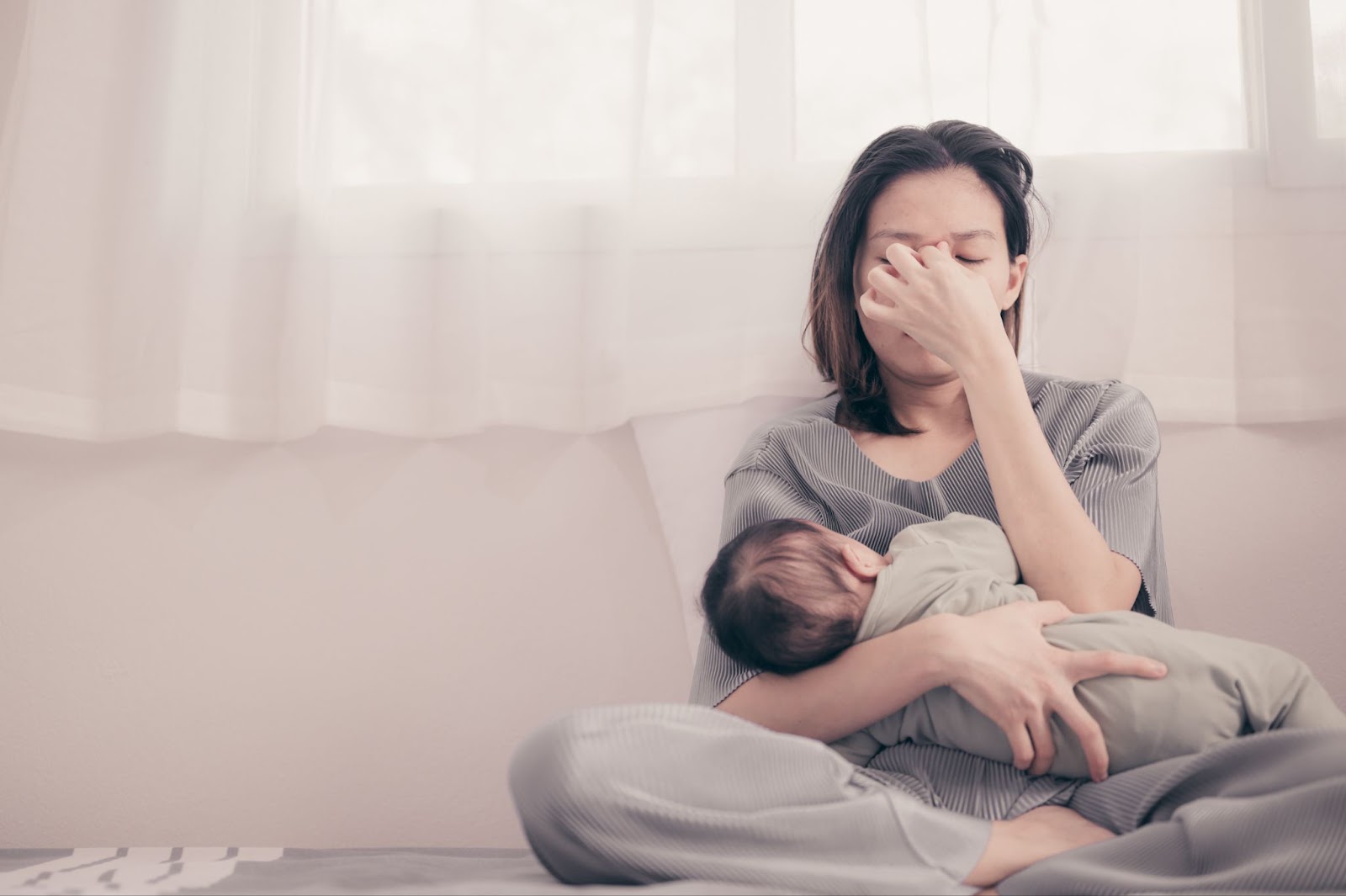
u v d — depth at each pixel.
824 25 1.33
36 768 1.35
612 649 1.35
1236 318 1.28
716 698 0.98
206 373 1.33
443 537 1.37
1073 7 1.29
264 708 1.36
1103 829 0.81
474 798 1.34
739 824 0.72
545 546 1.37
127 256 1.32
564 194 1.34
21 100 1.33
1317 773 0.70
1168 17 1.29
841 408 1.22
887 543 1.10
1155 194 1.29
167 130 1.34
